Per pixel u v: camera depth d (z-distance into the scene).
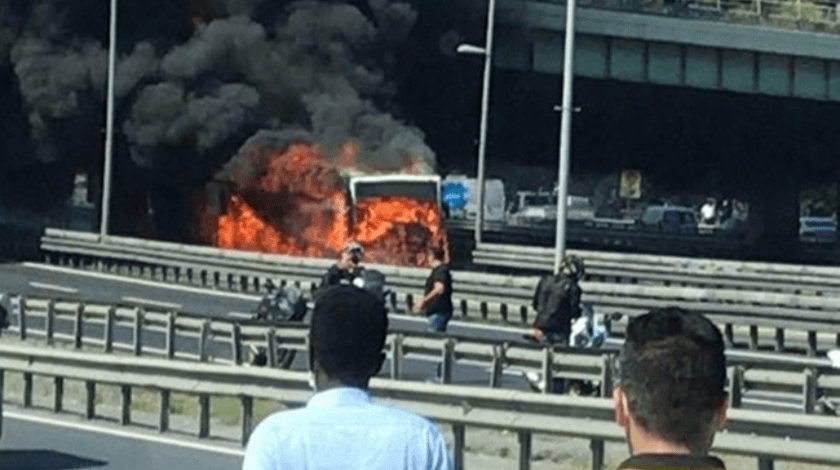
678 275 49.72
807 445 15.13
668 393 4.13
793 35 75.38
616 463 18.61
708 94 81.00
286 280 47.94
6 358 22.64
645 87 80.12
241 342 26.50
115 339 33.22
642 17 74.62
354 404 4.98
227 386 19.89
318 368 5.12
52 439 19.97
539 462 19.08
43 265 57.06
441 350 23.61
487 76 62.31
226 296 47.41
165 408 20.83
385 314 5.19
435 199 60.25
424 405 17.81
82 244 55.97
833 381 19.23
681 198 140.00
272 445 4.86
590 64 75.81
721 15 77.31
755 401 24.28
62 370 21.88
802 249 98.31
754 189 94.75
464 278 41.56
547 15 75.56
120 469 17.53
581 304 24.98
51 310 30.50
